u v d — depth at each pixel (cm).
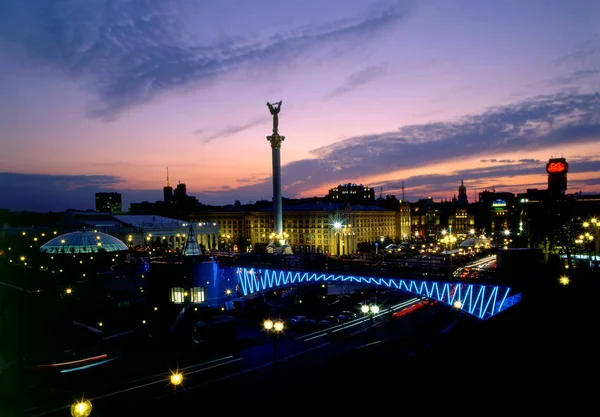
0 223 18600
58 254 9231
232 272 7762
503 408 1909
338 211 18738
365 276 5888
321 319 6981
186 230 17312
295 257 8350
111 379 4119
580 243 7550
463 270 5841
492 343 2692
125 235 15000
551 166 11812
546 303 3378
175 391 3719
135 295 7825
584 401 1808
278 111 11456
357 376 2862
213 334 5250
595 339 2438
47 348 4941
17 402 3528
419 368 2597
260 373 4159
